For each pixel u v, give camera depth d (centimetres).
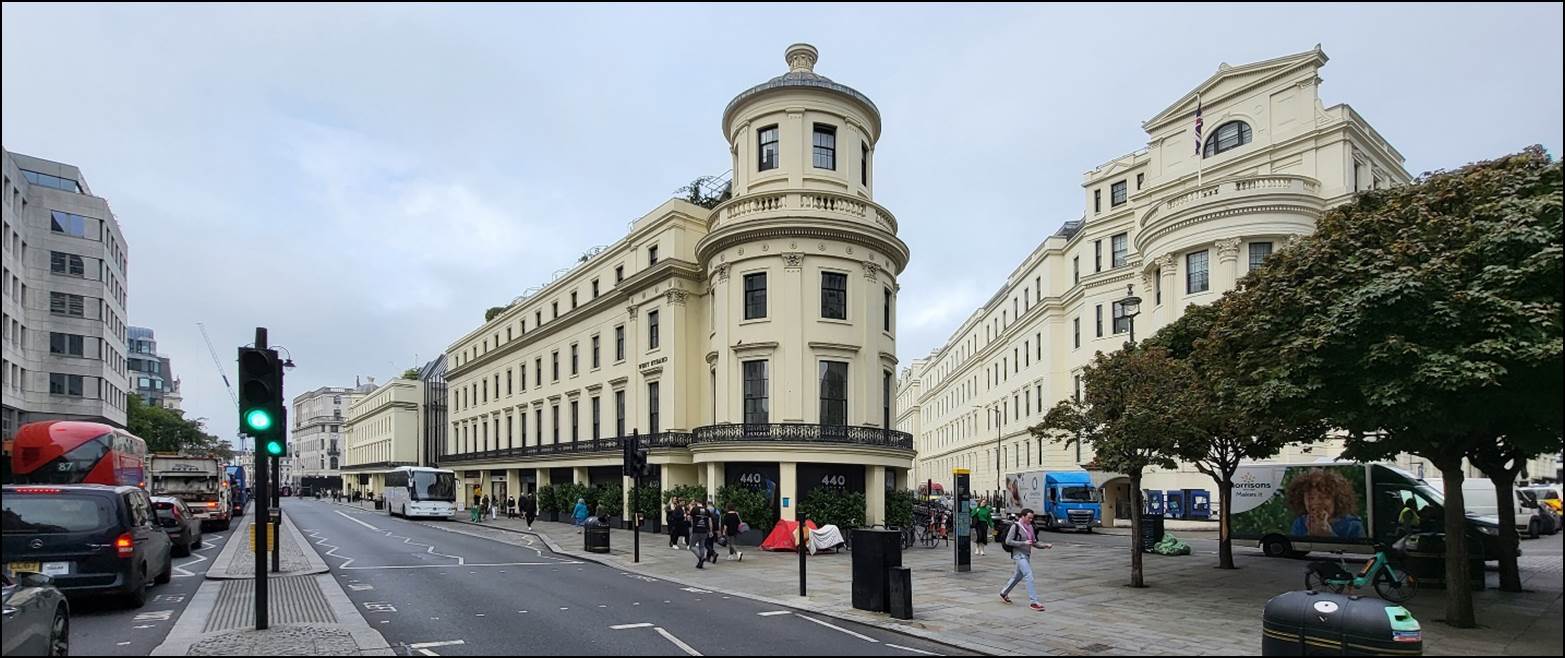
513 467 5072
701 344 3528
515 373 5366
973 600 1512
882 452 2966
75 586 1259
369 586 1678
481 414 5969
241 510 6356
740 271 3070
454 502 4919
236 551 2450
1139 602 1493
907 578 1313
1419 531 1953
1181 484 3941
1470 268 1136
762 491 2895
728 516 2292
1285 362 1240
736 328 3055
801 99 3173
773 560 2261
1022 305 5875
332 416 15012
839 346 2988
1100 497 4172
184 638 1088
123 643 1084
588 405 4275
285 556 2239
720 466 3011
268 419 1110
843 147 3212
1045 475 3950
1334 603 953
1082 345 4762
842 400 3020
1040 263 5416
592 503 3891
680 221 3575
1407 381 1092
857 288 3070
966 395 7756
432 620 1282
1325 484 2348
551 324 4722
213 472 3881
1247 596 1569
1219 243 3550
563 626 1234
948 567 2069
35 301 5684
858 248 3083
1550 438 1216
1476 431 1201
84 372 5888
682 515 2658
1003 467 6247
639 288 3778
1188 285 3697
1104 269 4703
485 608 1400
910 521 2967
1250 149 3947
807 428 2880
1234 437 1977
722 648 1087
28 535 1255
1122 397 1788
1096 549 2711
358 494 9675
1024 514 1455
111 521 1303
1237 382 1434
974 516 2545
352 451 11231
